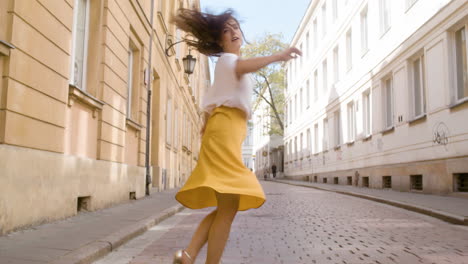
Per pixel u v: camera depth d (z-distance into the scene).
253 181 2.48
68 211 6.38
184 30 2.90
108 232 5.03
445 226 6.26
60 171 6.09
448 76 11.04
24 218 5.13
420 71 13.25
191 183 2.55
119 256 4.22
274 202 10.74
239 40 2.87
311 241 5.04
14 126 4.91
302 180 33.09
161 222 6.80
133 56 11.32
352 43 20.09
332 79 23.91
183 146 22.78
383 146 15.85
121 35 9.19
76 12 7.24
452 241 5.00
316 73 29.00
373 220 6.98
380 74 16.20
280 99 42.34
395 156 14.66
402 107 14.11
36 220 5.42
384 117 16.14
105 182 8.15
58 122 6.05
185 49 23.69
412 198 10.37
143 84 11.55
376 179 16.56
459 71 10.95
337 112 23.69
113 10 8.52
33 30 5.31
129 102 11.00
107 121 8.27
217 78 2.72
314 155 28.81
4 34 4.77
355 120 19.64
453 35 11.14
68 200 6.38
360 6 18.81
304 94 32.53
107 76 8.23
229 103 2.63
